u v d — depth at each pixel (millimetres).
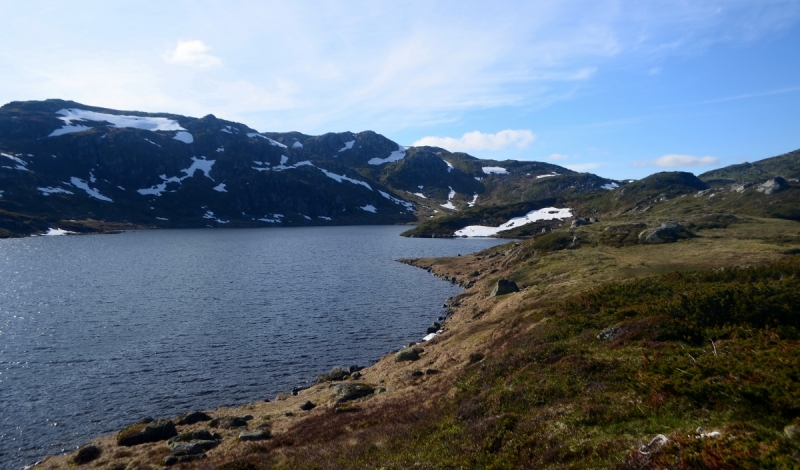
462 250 146375
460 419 18969
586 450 12906
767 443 10328
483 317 49031
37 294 69625
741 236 78125
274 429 26828
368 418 23875
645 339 20859
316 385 36906
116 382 37594
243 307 63844
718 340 19047
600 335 23484
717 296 22266
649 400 14891
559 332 26562
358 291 77438
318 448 20188
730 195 142125
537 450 13914
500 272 81562
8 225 175375
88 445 26812
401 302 69500
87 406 33312
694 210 138125
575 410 15805
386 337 51781
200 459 23109
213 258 119250
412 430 19359
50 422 30922
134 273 91812
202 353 44812
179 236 192000
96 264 103625
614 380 17609
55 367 40312
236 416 29969
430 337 49094
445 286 83562
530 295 49688
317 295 73312
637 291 29422
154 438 27281
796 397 12430
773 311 19969
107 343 46938
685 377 15617
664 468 10453
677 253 65375
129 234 195500
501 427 16297
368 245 163125
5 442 28359
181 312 60219
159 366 41219
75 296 68812
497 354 27594
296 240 182000
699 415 13297
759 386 13305
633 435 13078
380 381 34875
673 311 22641
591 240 85250
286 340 49625
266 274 93812
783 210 110375
